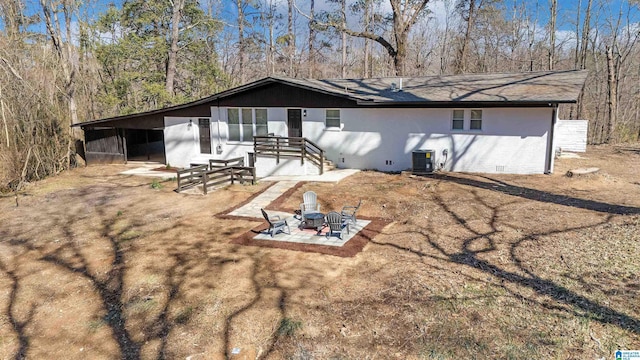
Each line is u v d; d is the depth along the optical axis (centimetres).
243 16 3762
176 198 1458
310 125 1802
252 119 1894
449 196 1238
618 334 541
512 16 3859
